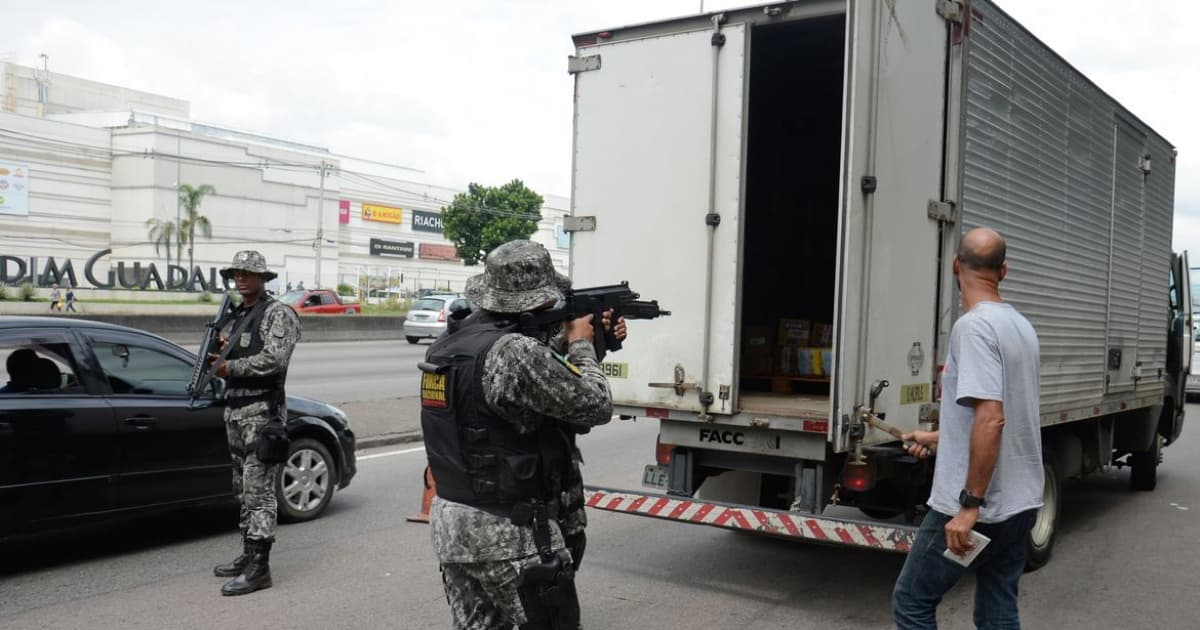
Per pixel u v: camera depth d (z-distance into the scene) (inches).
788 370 259.1
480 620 126.5
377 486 340.8
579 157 231.3
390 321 1322.6
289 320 215.9
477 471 119.1
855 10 182.4
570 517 150.7
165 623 194.1
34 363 225.9
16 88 4089.6
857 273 185.3
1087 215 286.5
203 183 2758.4
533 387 117.3
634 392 221.6
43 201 2564.0
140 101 4633.4
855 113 182.5
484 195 2632.9
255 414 214.7
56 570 232.7
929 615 141.9
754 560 253.6
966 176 216.1
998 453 131.9
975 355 132.3
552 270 129.4
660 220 219.1
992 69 227.3
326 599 211.2
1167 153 367.6
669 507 214.7
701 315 213.3
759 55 269.3
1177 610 218.7
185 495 252.8
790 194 317.7
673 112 217.9
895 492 217.5
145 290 1771.7
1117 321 313.9
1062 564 260.7
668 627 199.0
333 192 3171.8
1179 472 426.9
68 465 226.1
